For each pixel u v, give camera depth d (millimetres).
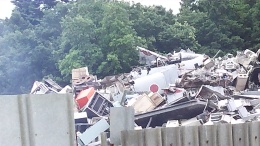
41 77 52094
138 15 56406
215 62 31172
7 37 53312
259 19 61125
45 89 26297
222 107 15602
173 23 60625
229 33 59094
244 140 6473
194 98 17375
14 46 52750
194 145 6227
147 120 14844
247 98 18094
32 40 53688
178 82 23516
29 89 50719
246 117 14461
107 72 46188
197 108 15078
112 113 6270
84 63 46469
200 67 30609
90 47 47000
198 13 62656
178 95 19281
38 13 69625
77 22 47312
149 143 6062
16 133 5469
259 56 29672
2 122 5438
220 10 60688
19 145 5465
